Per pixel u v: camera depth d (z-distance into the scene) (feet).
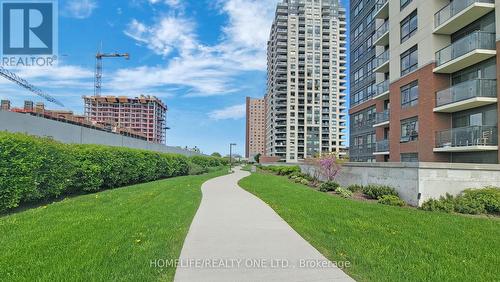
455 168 40.27
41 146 35.17
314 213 31.83
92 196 41.83
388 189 44.70
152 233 22.80
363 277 14.96
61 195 43.78
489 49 58.08
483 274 15.38
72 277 14.19
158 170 80.38
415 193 40.11
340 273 15.52
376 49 112.27
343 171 63.41
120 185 60.18
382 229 24.67
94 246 18.78
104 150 52.80
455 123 68.18
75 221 25.66
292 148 386.11
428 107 70.18
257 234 23.54
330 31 406.82
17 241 19.63
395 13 85.81
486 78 59.52
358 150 130.52
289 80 393.29
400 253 18.66
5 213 30.86
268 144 441.27
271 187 63.05
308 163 91.71
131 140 84.28
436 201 37.76
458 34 68.23
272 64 426.10
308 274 15.38
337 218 29.22
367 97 123.65
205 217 30.35
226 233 23.84
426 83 71.05
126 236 21.53
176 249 19.42
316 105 394.93
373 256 17.94
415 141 75.15
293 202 39.99
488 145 57.00
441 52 67.72
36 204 36.73
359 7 134.51
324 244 20.54
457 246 20.16
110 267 15.57
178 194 47.03
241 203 40.14
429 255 18.33
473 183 40.52
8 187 29.99
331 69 402.93
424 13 72.43
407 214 31.78
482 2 58.54
